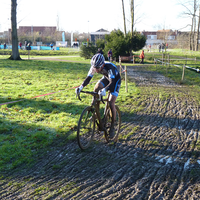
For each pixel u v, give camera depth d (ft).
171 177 10.48
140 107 22.95
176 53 112.16
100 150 13.47
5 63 55.11
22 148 13.29
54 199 8.93
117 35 95.04
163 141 14.90
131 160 12.24
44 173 10.89
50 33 242.99
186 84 38.55
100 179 10.32
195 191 9.40
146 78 44.55
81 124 13.23
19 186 9.84
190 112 21.48
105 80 13.07
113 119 13.56
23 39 193.47
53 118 18.79
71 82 35.19
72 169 11.25
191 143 14.52
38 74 41.32
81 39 220.23
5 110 19.90
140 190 9.48
